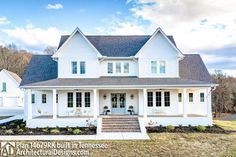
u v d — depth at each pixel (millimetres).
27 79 25266
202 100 25094
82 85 21344
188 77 25156
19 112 38969
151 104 24469
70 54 24344
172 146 14523
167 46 24656
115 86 21453
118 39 27406
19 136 17344
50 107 24906
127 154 13031
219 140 16000
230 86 50219
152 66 24641
